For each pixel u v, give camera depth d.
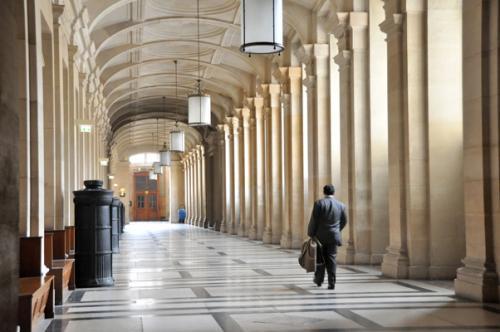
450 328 6.74
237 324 7.12
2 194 2.53
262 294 9.70
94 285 10.82
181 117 44.38
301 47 19.00
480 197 8.82
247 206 30.11
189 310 8.20
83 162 19.02
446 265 11.43
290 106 21.41
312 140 18.53
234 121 32.59
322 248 10.33
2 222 2.53
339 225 10.45
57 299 8.84
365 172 14.63
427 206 11.55
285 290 10.16
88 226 10.91
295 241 21.42
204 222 44.81
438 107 11.60
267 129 24.95
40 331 6.78
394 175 12.06
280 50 10.82
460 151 11.59
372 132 14.57
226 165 35.28
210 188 43.97
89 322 7.36
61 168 13.12
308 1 18.27
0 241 2.51
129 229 44.16
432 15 11.70
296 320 7.33
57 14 13.11
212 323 7.21
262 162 27.27
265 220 26.62
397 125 11.98
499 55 8.69
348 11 14.92
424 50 11.76
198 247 22.62
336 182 17.80
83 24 16.88
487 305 8.34
